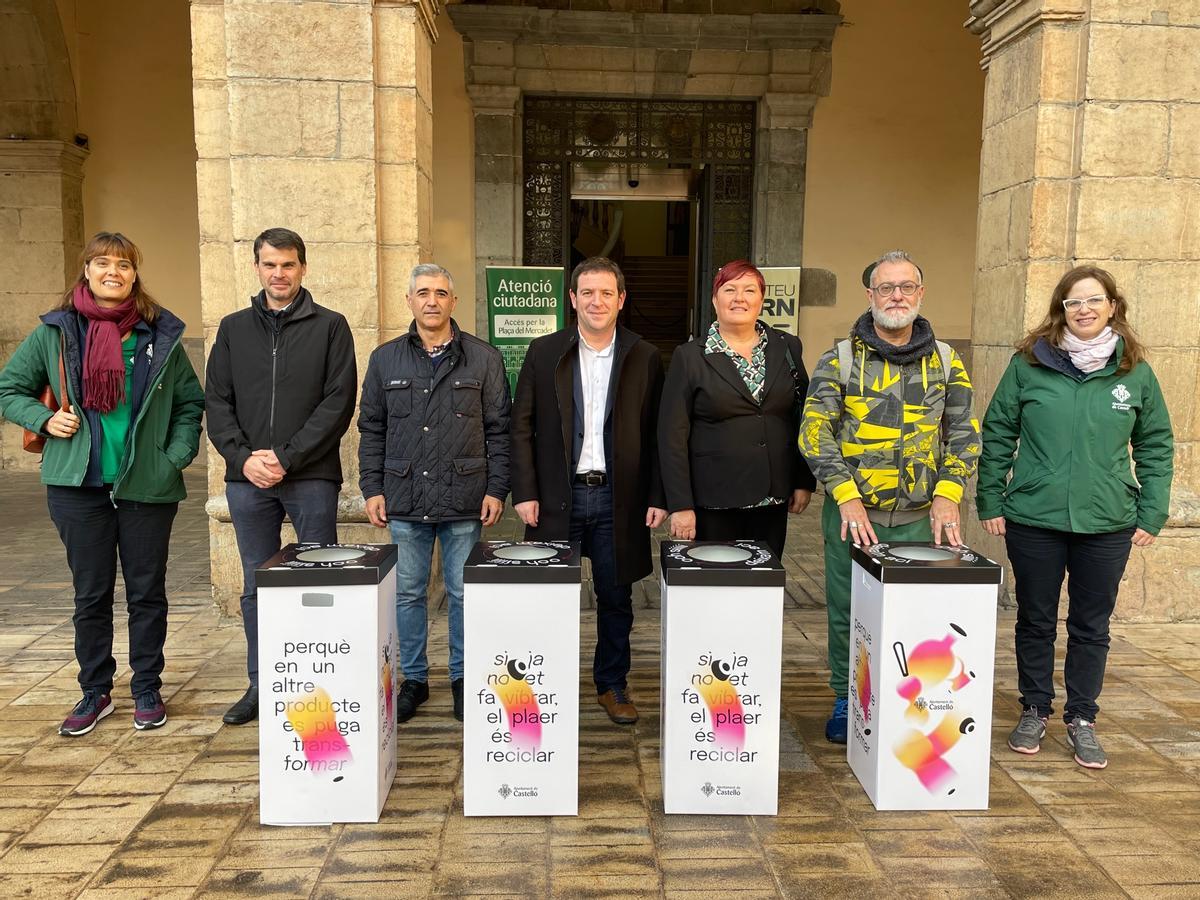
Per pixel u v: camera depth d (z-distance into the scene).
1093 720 3.30
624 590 3.50
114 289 3.25
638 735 3.45
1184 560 4.74
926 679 2.84
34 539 6.62
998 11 4.87
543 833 2.76
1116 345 3.15
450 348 3.49
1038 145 4.57
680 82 8.84
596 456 3.42
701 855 2.63
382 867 2.57
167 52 9.32
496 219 8.91
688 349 3.33
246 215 4.46
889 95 8.99
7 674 4.02
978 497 3.45
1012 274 4.83
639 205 14.82
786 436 3.35
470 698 2.79
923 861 2.61
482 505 3.56
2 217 9.04
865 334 3.16
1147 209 4.57
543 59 8.69
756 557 2.90
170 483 3.40
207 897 2.42
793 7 8.80
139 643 3.46
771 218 9.05
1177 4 4.43
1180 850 2.67
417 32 4.61
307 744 2.77
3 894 2.43
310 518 3.47
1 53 8.73
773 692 2.81
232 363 3.40
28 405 3.26
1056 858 2.62
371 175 4.47
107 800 2.93
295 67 4.38
